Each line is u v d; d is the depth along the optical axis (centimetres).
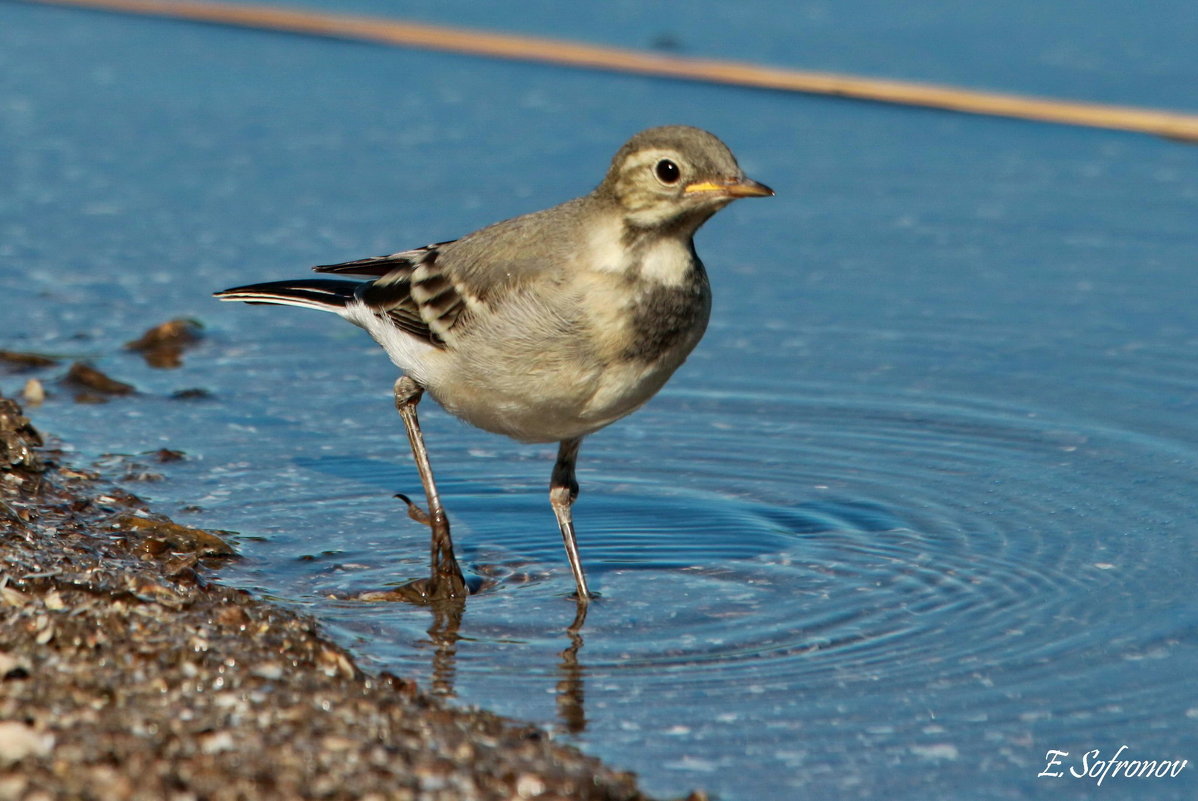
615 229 1107
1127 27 2564
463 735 955
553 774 914
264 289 1296
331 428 1498
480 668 1064
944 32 2559
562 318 1102
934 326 1691
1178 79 2312
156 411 1519
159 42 2570
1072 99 2231
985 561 1228
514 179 2030
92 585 1118
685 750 963
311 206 1961
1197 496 1332
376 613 1146
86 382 1568
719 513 1330
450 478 1400
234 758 892
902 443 1454
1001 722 1000
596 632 1123
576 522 1319
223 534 1270
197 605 1097
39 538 1203
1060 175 2094
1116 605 1152
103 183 2031
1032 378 1574
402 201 1966
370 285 1238
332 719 950
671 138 1085
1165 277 1788
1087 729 992
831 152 2170
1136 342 1641
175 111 2270
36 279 1792
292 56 2517
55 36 2580
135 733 910
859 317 1716
